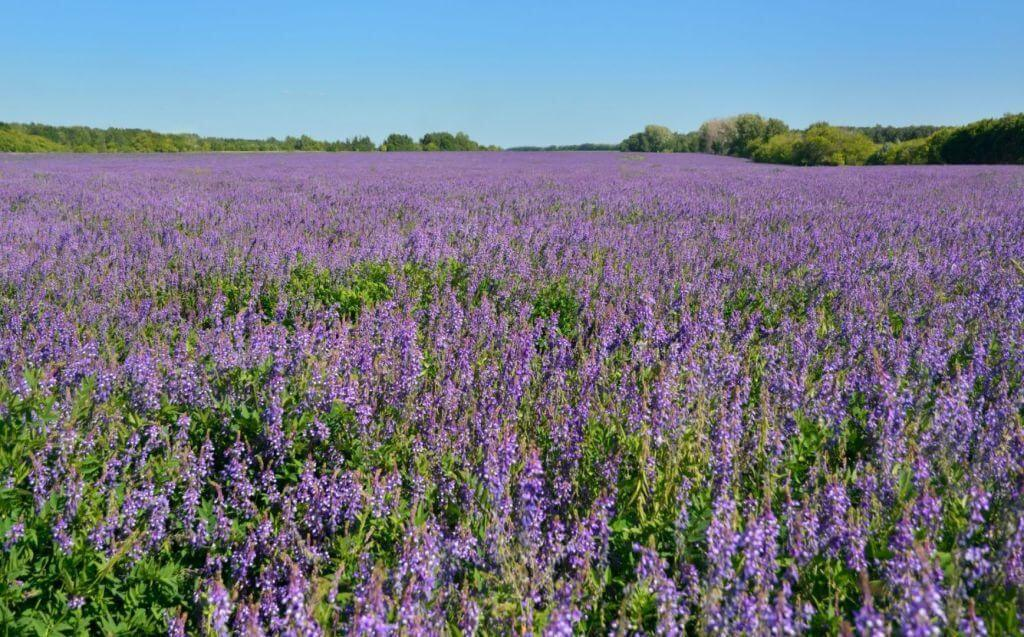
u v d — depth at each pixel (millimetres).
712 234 13062
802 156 59031
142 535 3912
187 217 14578
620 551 4039
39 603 3648
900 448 4488
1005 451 4367
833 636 3125
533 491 3928
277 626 3209
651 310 7719
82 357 5953
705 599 3172
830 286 9359
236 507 4227
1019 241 12047
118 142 88062
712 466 4410
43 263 9875
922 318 7797
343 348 6035
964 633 2812
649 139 112188
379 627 2932
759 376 6195
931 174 33688
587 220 15133
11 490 4129
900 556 3387
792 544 3639
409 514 3930
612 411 5250
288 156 57594
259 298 9070
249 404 5352
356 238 12281
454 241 12273
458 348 6469
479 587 3525
